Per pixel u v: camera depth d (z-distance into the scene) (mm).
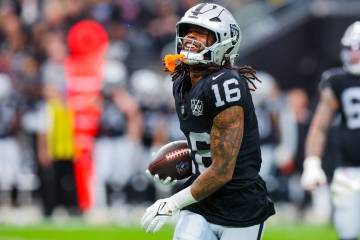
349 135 18797
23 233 28312
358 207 18719
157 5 44219
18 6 40969
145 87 35688
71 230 29109
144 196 35969
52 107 33094
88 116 34406
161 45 43625
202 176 13172
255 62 45531
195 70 13516
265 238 27672
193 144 13656
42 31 37625
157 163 14219
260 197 13703
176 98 13703
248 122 13469
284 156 35438
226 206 13523
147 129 35625
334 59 45375
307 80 45750
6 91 34188
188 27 13578
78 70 34844
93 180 34469
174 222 31547
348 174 18797
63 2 40562
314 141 19266
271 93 35688
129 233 28312
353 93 18750
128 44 42594
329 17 45375
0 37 39250
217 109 13070
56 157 33344
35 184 36469
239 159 13492
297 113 36125
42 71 34469
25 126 33750
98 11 42188
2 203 35938
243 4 45562
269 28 45844
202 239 13516
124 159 34719
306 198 36875
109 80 34656
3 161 34688
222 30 13336
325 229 30641
